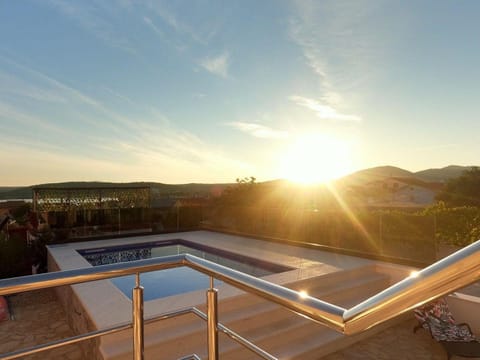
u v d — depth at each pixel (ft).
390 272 22.88
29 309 22.24
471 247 2.53
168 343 13.34
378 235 25.20
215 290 5.76
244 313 16.02
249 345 5.19
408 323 18.48
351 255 26.81
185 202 49.14
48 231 35.04
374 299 3.07
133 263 5.56
